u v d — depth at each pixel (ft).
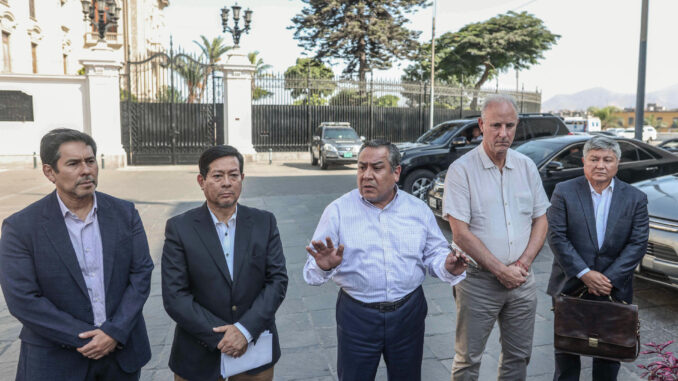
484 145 7.95
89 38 94.58
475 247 7.77
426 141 31.50
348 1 87.76
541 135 29.22
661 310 13.56
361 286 6.92
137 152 55.16
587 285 8.49
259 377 6.95
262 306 6.73
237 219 6.89
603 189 8.89
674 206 13.25
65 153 6.07
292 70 114.42
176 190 36.01
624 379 10.00
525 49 108.37
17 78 49.39
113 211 6.70
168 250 6.63
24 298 5.95
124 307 6.52
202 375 6.64
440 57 109.09
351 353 7.01
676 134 176.04
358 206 7.06
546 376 10.11
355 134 55.11
